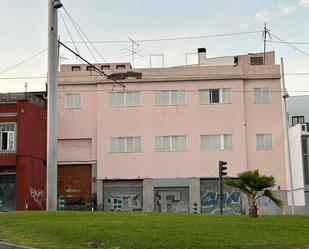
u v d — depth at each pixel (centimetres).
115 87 5353
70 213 2131
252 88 5325
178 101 5309
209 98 5303
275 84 5319
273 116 5272
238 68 5334
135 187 5194
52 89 2830
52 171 2783
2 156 4694
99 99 5344
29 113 4838
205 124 5253
